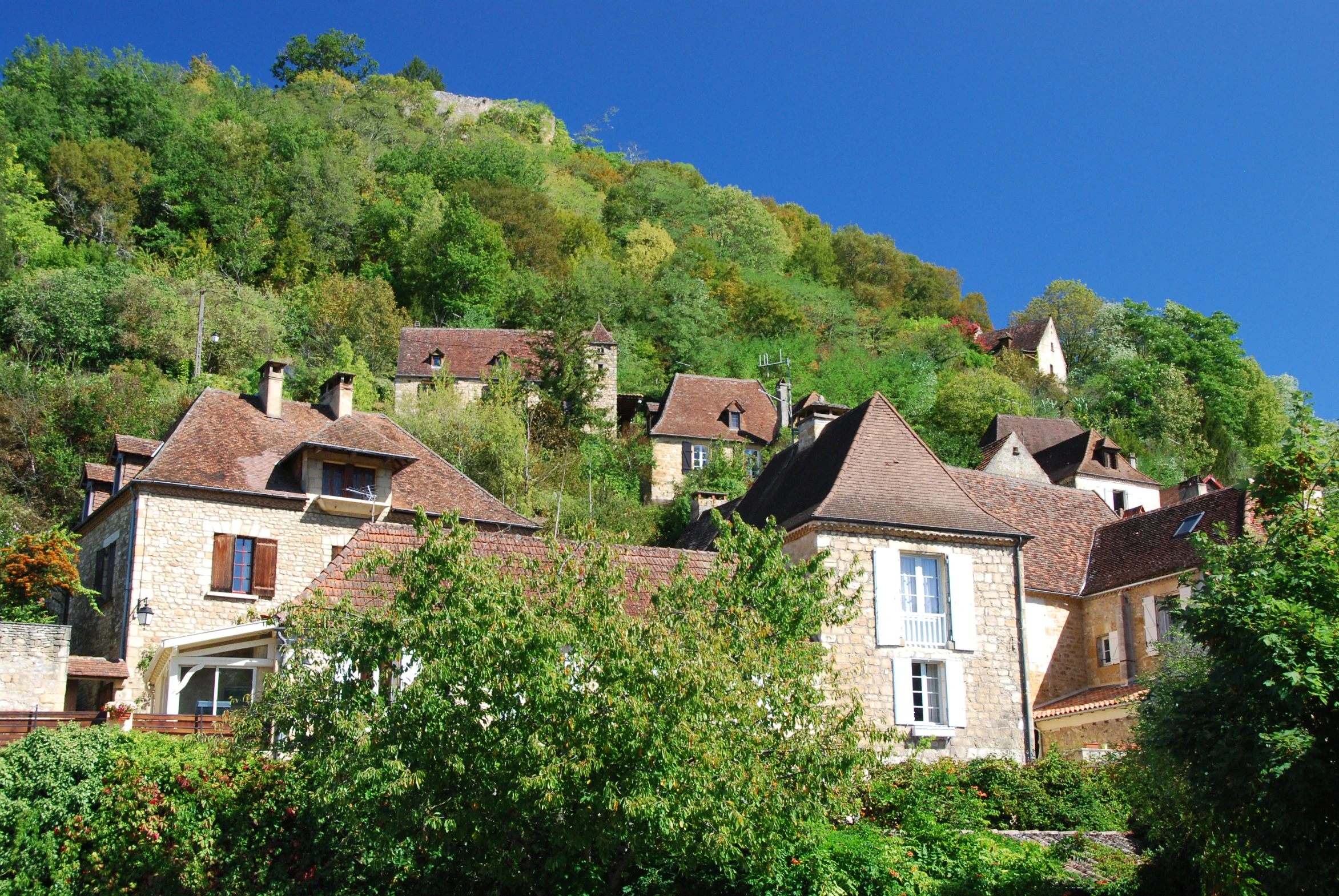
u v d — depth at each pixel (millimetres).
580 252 69875
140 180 58594
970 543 21469
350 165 68062
